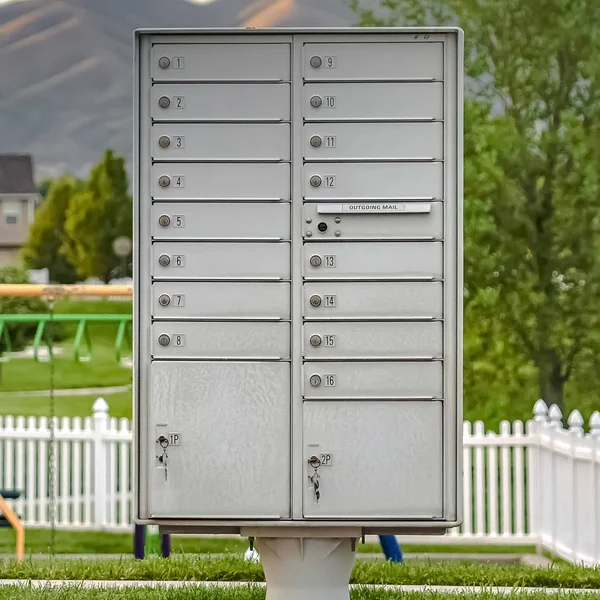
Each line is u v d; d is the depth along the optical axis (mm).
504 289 24062
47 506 19266
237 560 12422
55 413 45000
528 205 24422
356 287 8922
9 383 51500
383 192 8906
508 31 24344
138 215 8953
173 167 8930
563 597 10531
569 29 24078
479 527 17562
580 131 23922
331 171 8906
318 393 8930
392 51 8922
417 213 8891
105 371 52812
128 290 14922
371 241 8914
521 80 24469
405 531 9078
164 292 8953
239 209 8930
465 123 23719
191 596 10398
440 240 8906
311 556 9086
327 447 8930
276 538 9102
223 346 8953
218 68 8930
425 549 19797
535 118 24688
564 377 25156
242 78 8922
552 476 16656
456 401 8914
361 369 8930
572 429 15844
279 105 8930
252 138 8930
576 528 15516
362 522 8914
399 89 8906
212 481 8961
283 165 8914
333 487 8922
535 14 24281
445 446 8922
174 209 8938
